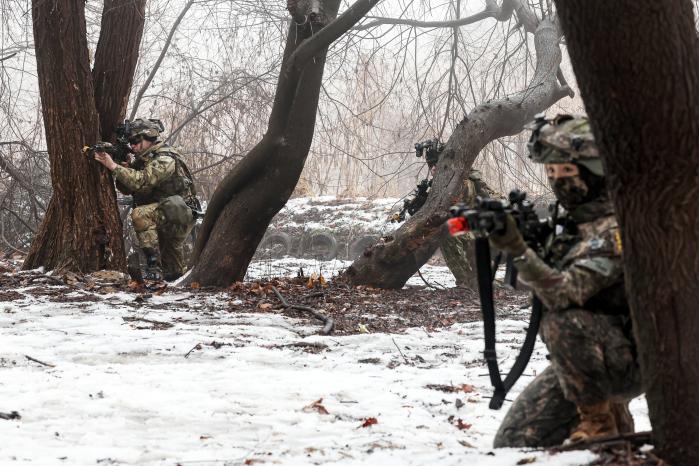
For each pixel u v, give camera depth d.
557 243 3.49
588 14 2.97
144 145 13.13
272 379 6.78
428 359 7.92
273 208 13.02
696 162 3.05
